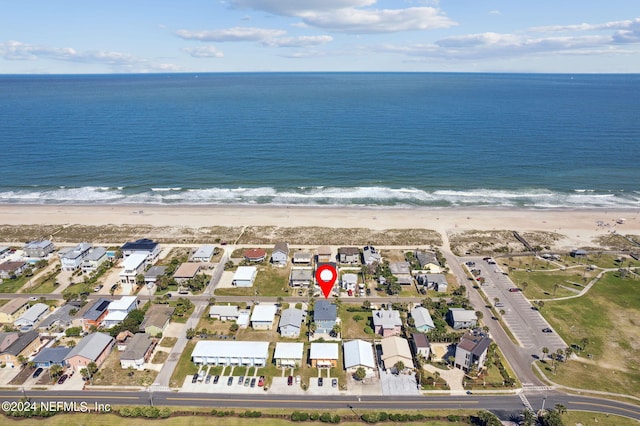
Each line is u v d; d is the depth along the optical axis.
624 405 71.94
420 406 71.31
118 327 88.56
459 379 77.69
